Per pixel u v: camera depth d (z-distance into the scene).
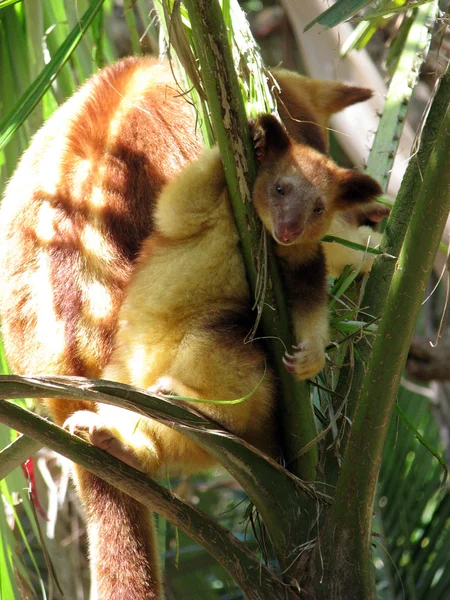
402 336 4.42
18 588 6.13
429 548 8.50
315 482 5.08
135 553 5.92
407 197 5.39
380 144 6.81
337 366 5.53
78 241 6.39
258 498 4.94
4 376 4.32
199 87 4.97
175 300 5.48
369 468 4.64
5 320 6.57
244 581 4.86
